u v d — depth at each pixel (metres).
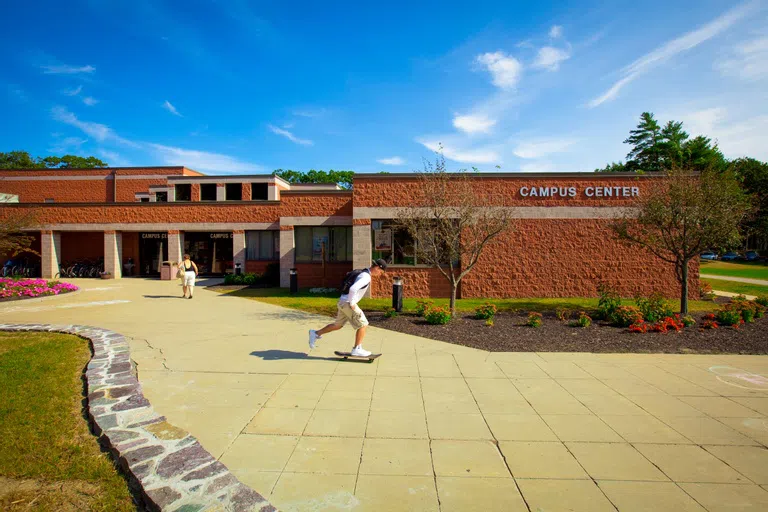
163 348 7.15
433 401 4.75
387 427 4.04
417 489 3.01
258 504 2.73
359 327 6.39
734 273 28.27
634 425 4.11
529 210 14.74
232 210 22.31
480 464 3.36
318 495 2.92
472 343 7.68
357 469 3.28
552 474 3.21
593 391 5.11
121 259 23.39
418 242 11.27
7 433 3.75
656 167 39.31
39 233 24.95
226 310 11.75
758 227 34.12
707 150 37.44
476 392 5.05
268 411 4.41
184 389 5.07
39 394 4.70
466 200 10.70
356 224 15.23
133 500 2.87
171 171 32.81
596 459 3.44
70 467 3.24
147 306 12.50
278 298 14.66
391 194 15.16
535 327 9.12
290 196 19.00
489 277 14.79
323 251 18.36
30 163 58.66
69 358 6.21
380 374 5.75
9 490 2.93
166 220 22.67
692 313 10.90
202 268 24.34
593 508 2.79
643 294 14.53
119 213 22.83
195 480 3.00
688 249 10.81
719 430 4.00
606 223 14.49
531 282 14.76
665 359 6.60
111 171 33.19
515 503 2.84
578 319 9.71
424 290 15.02
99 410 4.20
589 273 14.68
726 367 6.15
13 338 7.62
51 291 15.02
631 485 3.06
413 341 7.85
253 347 7.27
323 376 5.64
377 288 15.11
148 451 3.40
